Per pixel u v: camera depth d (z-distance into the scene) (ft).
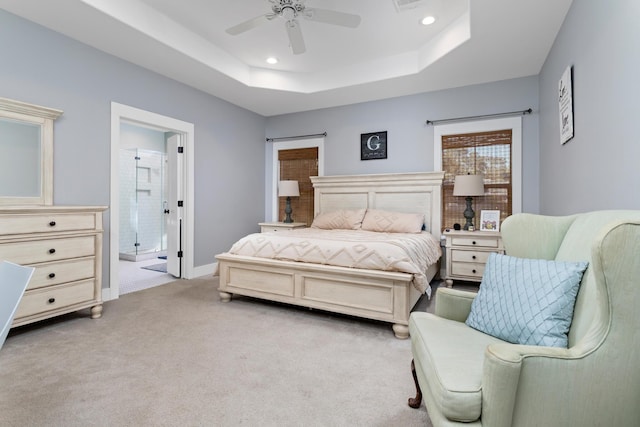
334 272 8.63
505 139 12.93
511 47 10.12
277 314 9.45
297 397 5.36
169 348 7.14
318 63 13.29
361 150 15.57
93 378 5.87
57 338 7.62
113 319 8.93
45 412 4.88
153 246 20.97
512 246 5.36
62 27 9.06
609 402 2.99
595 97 6.35
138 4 9.20
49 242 7.93
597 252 2.96
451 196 13.93
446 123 13.78
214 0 9.20
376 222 13.38
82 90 9.88
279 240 10.05
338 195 15.75
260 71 13.73
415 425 4.68
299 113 17.21
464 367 3.54
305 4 9.29
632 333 2.92
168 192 14.57
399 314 7.89
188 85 13.41
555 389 3.01
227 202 15.57
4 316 3.03
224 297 10.60
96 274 8.95
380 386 5.71
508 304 4.33
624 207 5.16
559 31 9.05
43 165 9.00
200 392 5.47
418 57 12.05
